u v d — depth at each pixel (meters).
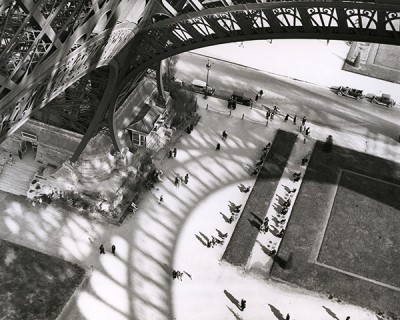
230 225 86.31
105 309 74.62
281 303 77.38
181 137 98.88
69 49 52.25
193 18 71.56
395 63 122.62
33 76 48.38
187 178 91.12
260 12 69.38
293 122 104.50
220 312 75.75
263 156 96.81
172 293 77.19
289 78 115.06
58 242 81.50
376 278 81.25
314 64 119.50
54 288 76.00
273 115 105.38
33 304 73.94
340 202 91.12
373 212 90.06
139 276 78.62
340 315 76.62
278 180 93.56
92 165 86.69
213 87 110.50
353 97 112.06
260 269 81.06
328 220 88.25
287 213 88.75
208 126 101.69
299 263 82.25
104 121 84.94
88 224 84.19
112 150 88.94
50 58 49.69
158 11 72.81
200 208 88.12
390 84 117.38
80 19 54.59
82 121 87.75
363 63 121.69
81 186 87.00
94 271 78.56
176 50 76.12
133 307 75.25
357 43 126.12
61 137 87.31
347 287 79.88
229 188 91.44
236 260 81.75
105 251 81.12
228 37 73.44
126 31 68.06
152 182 90.94
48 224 83.56
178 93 103.94
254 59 118.81
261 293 78.25
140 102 94.88
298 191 92.25
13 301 73.81
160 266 80.12
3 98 45.97
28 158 91.50
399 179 95.94
